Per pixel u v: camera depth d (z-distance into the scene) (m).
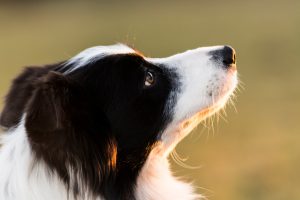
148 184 6.07
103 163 5.27
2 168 5.27
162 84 6.02
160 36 32.19
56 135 4.76
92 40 31.52
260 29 31.50
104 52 5.86
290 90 19.86
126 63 5.77
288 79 21.44
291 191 12.40
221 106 6.37
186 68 6.20
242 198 12.17
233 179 12.98
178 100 6.11
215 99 6.24
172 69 6.16
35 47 30.64
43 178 5.11
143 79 5.87
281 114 17.53
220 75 6.24
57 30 36.38
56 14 42.84
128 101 5.75
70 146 4.92
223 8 40.78
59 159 4.96
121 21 38.28
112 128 5.68
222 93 6.27
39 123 4.60
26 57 27.50
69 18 40.94
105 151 5.29
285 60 24.31
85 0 47.09
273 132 16.06
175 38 31.31
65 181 5.10
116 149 5.55
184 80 6.14
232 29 32.53
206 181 12.88
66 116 4.83
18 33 36.44
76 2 46.78
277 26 31.80
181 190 6.46
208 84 6.20
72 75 5.66
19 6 45.78
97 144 5.20
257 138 15.62
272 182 12.87
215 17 37.59
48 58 26.59
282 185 12.72
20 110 5.48
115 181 5.62
